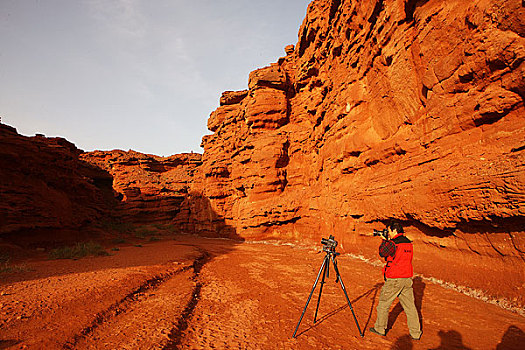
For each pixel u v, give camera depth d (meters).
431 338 4.04
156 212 51.81
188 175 62.38
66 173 20.03
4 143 14.38
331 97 18.16
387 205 9.87
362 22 13.37
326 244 4.82
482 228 6.08
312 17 21.47
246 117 30.56
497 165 5.74
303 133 26.08
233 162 35.06
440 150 8.10
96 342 3.75
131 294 6.34
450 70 7.72
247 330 4.57
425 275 7.45
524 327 4.11
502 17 5.94
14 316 4.15
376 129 12.76
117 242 22.14
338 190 16.05
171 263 11.11
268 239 25.19
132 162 64.00
